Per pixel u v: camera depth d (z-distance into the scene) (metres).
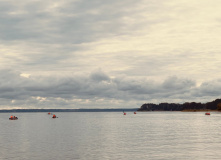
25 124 142.00
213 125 121.62
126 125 127.06
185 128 102.50
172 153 43.88
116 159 39.44
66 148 50.12
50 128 107.50
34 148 50.41
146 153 44.12
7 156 42.38
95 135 75.94
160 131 88.56
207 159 39.00
